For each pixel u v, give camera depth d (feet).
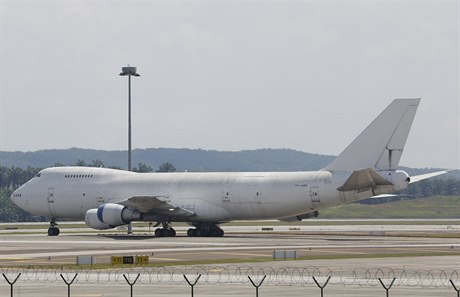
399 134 522.88
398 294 244.01
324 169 540.11
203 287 263.49
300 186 540.93
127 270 315.78
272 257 365.61
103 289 260.62
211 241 499.92
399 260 352.49
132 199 549.13
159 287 264.52
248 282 274.98
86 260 339.98
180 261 352.69
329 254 386.32
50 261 359.87
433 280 277.23
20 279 288.30
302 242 486.79
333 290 254.06
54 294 249.75
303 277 288.10
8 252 414.21
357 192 527.40
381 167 525.75
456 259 357.20
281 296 242.58
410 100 521.65
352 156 531.91
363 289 255.50
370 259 358.43
